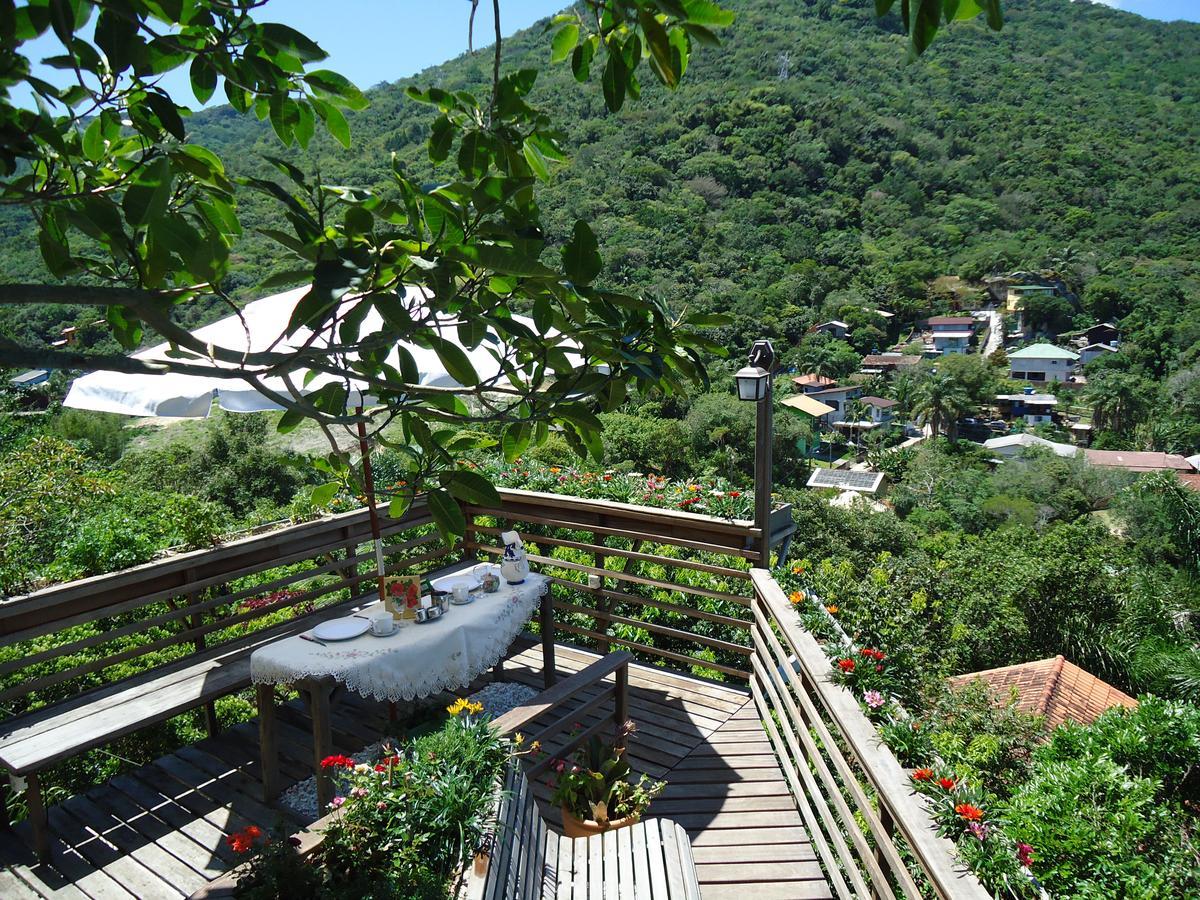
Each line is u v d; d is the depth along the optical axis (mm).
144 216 1045
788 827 2984
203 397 3064
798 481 45812
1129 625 18062
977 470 43219
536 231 1355
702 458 35031
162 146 1221
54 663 5047
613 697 3930
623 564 5562
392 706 3646
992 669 16531
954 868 1612
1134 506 30234
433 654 3082
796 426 45094
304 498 4312
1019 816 7004
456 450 1702
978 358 60406
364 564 4691
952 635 16703
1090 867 6539
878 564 18922
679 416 36250
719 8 1082
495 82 1346
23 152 1094
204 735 4867
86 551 3480
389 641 3059
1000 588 18188
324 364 1292
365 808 2068
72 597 3213
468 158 1378
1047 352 63000
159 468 19516
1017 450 48531
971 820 1696
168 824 2980
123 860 2779
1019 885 1528
